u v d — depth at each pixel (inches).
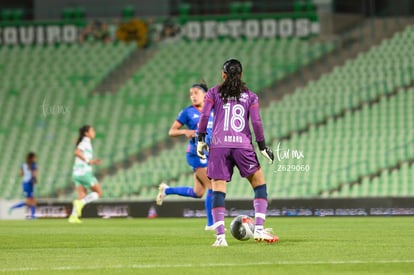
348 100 3597.4
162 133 3649.1
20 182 3531.0
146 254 1184.2
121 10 4286.4
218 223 1270.9
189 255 1146.7
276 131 3494.1
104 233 1787.6
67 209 2883.9
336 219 2380.7
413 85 3599.9
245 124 1267.2
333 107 3567.9
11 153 3673.7
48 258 1157.1
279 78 3843.5
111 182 3420.3
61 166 3560.5
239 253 1160.2
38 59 4173.2
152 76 3988.7
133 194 3321.9
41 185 3476.9
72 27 4210.1
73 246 1401.3
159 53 4097.0
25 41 4229.8
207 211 1798.7
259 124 1263.5
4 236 1705.2
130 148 3595.0
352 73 3750.0
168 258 1109.1
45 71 4111.7
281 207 2662.4
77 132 3740.2
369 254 1146.0
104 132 3705.7
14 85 4047.7
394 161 3154.5
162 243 1428.4
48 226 2190.0
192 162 1770.4
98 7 4291.3
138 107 3831.2
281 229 1838.1
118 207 2797.7
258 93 3784.5
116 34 4173.2
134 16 4284.0
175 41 4121.6
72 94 3956.7
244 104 1266.0
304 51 3949.3
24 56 4192.9
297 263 1015.6
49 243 1485.0
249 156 1267.2
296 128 3501.5
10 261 1120.2
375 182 3088.1
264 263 1018.7
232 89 1256.2
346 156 3262.8
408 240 1437.0
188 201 2751.0
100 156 3572.8
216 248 1248.2
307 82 3796.8
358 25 4023.1
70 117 3831.2
